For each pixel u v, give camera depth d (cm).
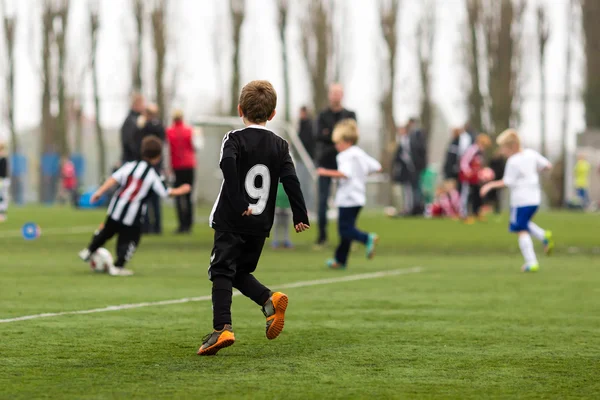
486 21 11525
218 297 1329
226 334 1319
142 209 2569
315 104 11731
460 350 1424
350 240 2781
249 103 1370
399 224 5394
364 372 1252
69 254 3244
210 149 5831
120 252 2561
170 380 1190
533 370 1274
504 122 11444
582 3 11038
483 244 3888
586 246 3831
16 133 12094
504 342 1500
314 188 4725
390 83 11712
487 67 11531
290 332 1591
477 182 5703
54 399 1083
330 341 1499
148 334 1545
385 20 11694
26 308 1856
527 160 2795
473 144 5722
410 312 1852
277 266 2872
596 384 1187
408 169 6334
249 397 1098
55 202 11469
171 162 4275
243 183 1344
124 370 1252
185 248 3525
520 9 11450
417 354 1388
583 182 9050
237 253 1345
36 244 3694
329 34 11744
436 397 1108
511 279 2520
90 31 11588
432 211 6384
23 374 1224
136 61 11875
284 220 3638
